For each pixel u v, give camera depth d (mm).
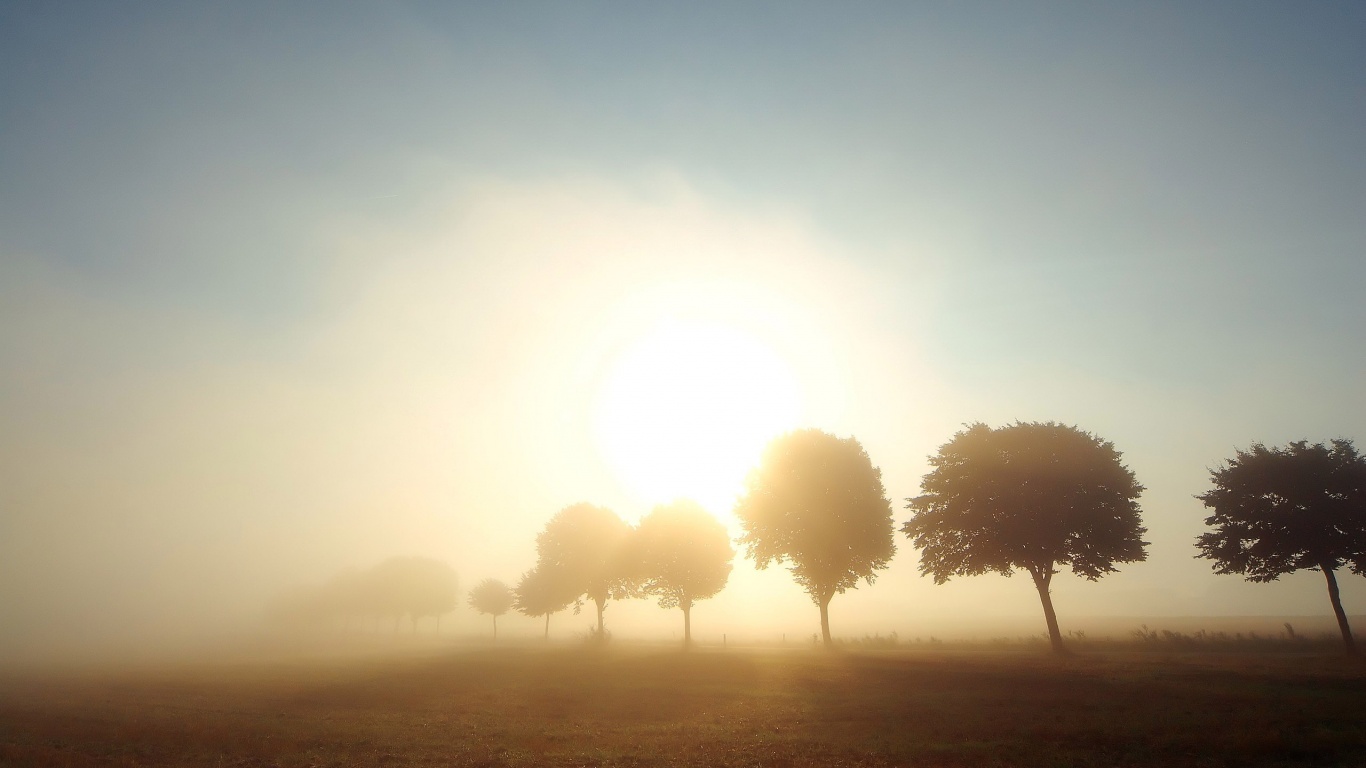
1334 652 40062
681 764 18859
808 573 61125
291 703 35500
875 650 58312
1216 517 44094
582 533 90625
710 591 73188
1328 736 17953
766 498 61938
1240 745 17531
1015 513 48406
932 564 52156
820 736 22281
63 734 26188
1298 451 42406
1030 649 54000
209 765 20016
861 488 60688
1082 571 48906
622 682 41938
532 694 37469
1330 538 39594
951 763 17875
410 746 22422
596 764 19109
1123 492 48438
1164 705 23953
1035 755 18016
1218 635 53562
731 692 35062
